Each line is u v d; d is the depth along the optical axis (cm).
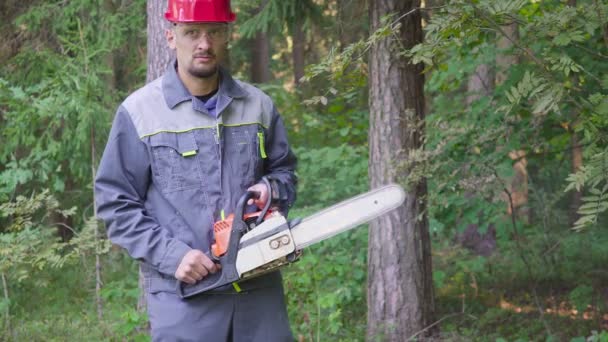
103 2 777
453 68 594
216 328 245
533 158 583
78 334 550
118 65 834
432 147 505
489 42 560
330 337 502
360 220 234
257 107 261
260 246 233
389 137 470
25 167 689
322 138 915
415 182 462
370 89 480
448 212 524
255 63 1333
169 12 244
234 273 236
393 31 330
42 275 714
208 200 246
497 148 553
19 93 636
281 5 582
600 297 645
